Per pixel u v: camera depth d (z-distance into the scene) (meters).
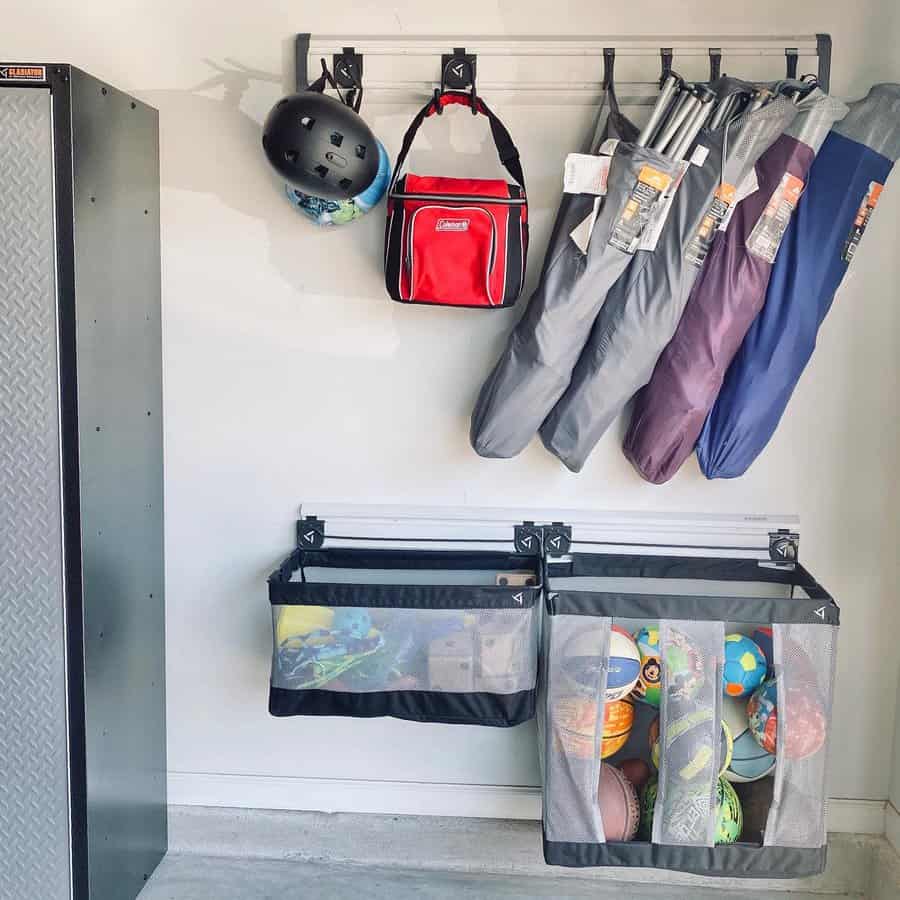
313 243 2.58
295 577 2.64
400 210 2.33
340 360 2.62
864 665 2.64
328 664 2.37
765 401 2.37
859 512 2.59
